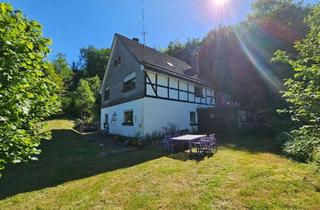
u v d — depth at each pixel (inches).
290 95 180.1
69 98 1445.6
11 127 114.1
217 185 237.0
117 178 282.7
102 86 954.7
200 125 761.0
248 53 788.0
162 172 295.7
